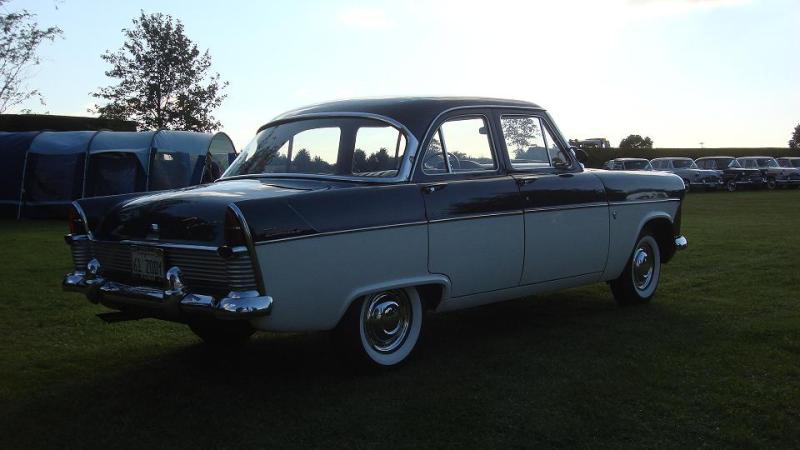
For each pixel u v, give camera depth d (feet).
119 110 99.14
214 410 12.71
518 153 17.52
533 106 18.37
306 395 13.43
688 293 22.94
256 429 11.81
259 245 12.22
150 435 11.60
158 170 56.54
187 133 59.77
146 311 13.91
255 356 16.21
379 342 14.71
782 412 12.30
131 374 14.88
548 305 21.50
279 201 12.73
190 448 11.09
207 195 13.55
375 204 13.96
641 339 17.17
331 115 15.97
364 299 14.20
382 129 15.28
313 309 13.08
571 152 19.06
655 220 21.22
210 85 104.58
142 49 100.94
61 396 13.51
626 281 20.65
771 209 64.13
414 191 14.71
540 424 11.85
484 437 11.37
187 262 13.00
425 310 15.53
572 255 18.22
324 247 13.07
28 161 56.70
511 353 16.07
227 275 12.37
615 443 11.11
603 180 19.24
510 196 16.48
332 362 15.65
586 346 16.58
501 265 16.37
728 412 12.31
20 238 40.45
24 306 21.43
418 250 14.61
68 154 56.44
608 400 12.95
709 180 105.09
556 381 14.03
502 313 20.42
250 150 16.81
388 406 12.76
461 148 16.19
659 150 150.20
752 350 16.02
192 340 17.78
